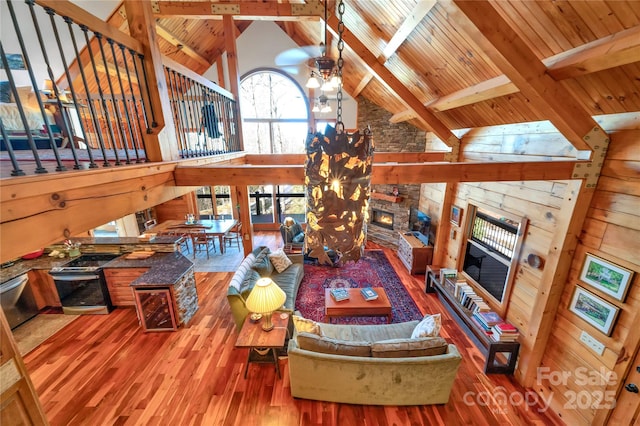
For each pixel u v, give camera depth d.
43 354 3.31
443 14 2.35
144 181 1.94
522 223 3.04
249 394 2.80
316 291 4.77
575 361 2.50
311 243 1.31
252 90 7.24
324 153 1.20
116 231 6.87
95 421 2.53
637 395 2.03
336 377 2.57
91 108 1.56
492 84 2.56
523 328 3.02
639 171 2.01
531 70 1.99
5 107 2.75
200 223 6.40
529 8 1.87
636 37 1.45
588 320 2.38
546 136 2.73
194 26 5.46
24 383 1.23
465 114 3.68
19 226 1.11
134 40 1.95
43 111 1.27
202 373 3.06
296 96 7.29
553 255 2.59
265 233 8.05
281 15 3.33
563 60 1.89
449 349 2.58
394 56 3.45
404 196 6.28
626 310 2.10
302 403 2.71
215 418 2.56
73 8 1.40
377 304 3.77
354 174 1.21
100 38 1.61
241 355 3.33
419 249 5.27
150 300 3.62
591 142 2.24
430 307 4.32
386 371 2.49
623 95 1.98
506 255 3.38
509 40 1.91
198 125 3.20
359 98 6.76
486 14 1.84
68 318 3.96
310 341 2.62
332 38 4.65
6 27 3.52
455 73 3.01
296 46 6.90
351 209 1.25
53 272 3.88
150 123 2.20
